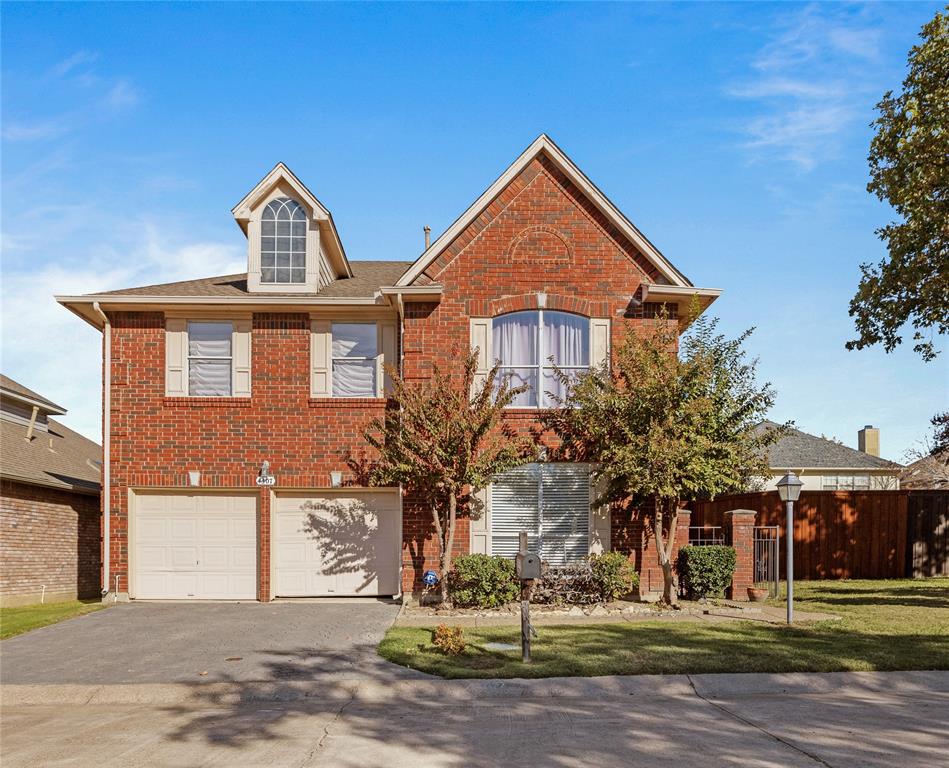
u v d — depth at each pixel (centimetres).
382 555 1748
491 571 1507
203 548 1736
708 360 1521
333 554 1748
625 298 1717
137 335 1752
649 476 1446
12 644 1285
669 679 970
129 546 1717
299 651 1183
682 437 1482
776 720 804
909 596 1630
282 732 808
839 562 1986
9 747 785
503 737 759
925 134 1584
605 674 993
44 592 1986
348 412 1747
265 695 983
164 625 1420
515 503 1672
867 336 1795
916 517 2027
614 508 1666
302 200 1814
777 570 1644
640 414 1508
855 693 936
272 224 1827
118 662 1148
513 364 1712
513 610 1496
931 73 1616
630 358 1545
